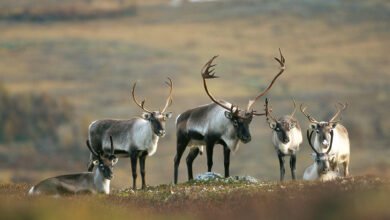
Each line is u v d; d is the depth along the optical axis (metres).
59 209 51.62
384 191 55.84
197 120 85.75
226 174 83.81
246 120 82.00
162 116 80.12
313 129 81.25
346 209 51.22
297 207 53.03
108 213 53.56
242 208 56.97
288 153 80.75
